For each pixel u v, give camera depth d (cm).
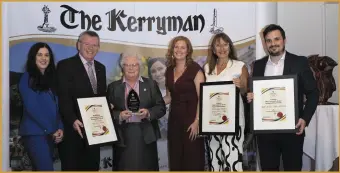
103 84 358
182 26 365
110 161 362
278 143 317
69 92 347
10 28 351
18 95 349
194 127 332
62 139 341
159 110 339
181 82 334
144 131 337
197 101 336
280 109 310
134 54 363
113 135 332
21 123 343
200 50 364
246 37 362
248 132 329
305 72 311
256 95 315
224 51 330
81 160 340
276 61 318
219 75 334
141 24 364
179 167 336
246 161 357
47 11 356
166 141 362
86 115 328
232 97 321
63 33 357
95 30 361
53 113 340
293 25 402
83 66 354
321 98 358
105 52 361
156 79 362
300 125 306
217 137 331
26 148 342
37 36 355
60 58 354
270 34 310
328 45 405
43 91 341
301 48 402
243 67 333
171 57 346
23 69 351
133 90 339
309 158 382
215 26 364
